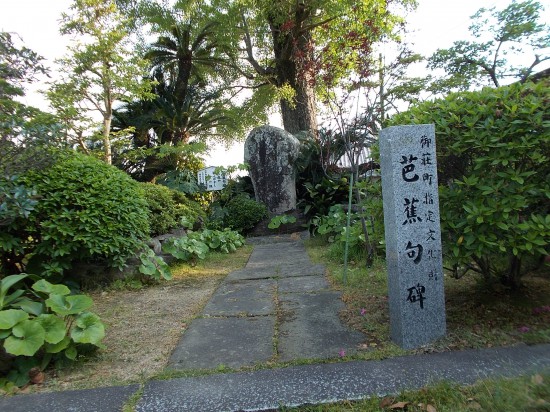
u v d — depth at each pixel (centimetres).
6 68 388
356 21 675
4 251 430
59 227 421
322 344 290
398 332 279
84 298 296
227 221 959
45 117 480
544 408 192
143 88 1059
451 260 301
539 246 277
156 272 511
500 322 304
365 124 528
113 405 224
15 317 262
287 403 215
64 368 273
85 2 934
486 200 289
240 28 1435
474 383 223
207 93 1870
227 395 227
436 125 311
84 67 953
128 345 311
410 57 620
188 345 305
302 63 575
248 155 1009
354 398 217
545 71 600
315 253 670
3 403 231
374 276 467
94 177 460
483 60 1138
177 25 1584
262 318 357
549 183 288
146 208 541
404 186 277
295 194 988
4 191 346
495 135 288
